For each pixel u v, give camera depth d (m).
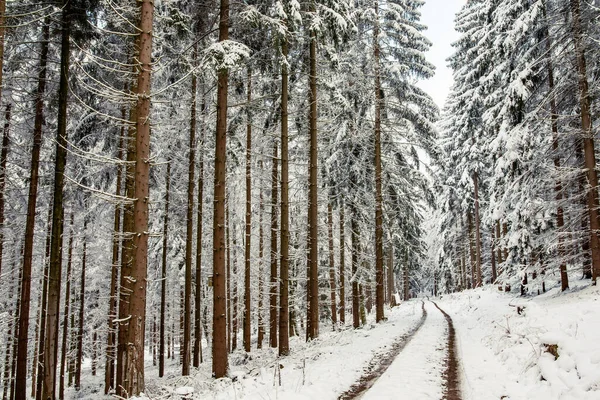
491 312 18.36
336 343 14.84
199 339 19.64
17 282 19.55
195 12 13.23
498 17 19.05
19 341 12.52
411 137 20.77
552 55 16.42
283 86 15.10
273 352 19.03
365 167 21.25
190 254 16.78
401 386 7.80
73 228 18.09
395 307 35.19
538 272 17.86
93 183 16.86
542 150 17.44
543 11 16.56
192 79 15.32
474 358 10.27
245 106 16.09
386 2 20.41
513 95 16.64
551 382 6.75
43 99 13.30
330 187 20.39
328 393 7.64
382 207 21.33
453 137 36.72
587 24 14.98
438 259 50.22
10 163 15.25
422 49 20.45
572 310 10.76
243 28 12.90
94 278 25.16
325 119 17.92
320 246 26.86
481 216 36.56
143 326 8.54
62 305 24.50
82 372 31.33
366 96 20.34
